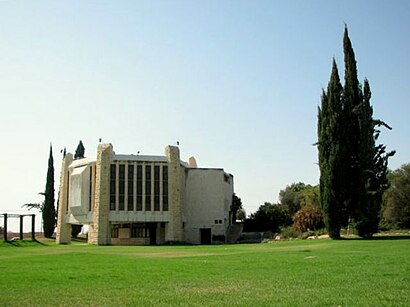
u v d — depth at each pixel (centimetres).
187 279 1936
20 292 1662
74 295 1570
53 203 9219
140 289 1667
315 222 7644
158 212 7362
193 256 3622
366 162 5866
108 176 7238
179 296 1477
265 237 8419
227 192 8975
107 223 7131
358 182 5881
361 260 2569
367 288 1508
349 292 1444
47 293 1628
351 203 5881
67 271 2447
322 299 1332
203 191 8369
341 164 5891
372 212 5775
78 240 8844
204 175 8431
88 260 3362
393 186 7762
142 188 7356
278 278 1859
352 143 5972
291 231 7862
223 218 8356
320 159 6075
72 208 7656
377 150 5972
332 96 6034
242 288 1616
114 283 1864
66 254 4225
